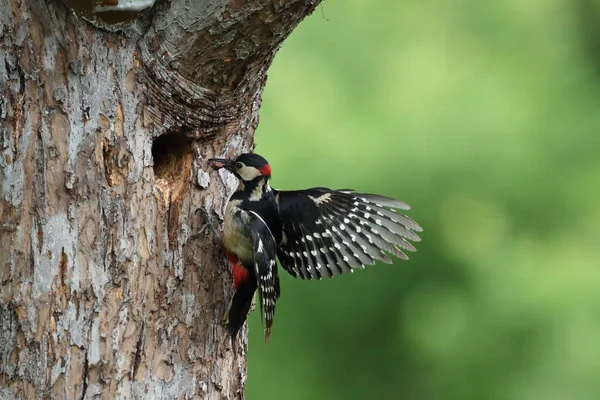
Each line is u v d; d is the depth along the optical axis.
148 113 7.64
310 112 14.56
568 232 15.50
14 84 7.32
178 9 7.31
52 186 7.31
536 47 15.61
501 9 15.57
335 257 8.52
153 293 7.68
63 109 7.35
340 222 8.45
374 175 14.33
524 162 15.11
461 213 15.08
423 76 14.93
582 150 15.41
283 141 14.44
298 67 14.93
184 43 7.42
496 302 15.77
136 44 7.55
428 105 14.76
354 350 16.38
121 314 7.49
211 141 8.14
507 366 15.88
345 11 15.23
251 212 8.01
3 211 7.28
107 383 7.43
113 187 7.49
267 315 7.98
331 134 14.43
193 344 7.93
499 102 15.02
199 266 7.98
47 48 7.33
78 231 7.35
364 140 14.42
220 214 8.17
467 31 15.41
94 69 7.43
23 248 7.27
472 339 15.90
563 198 15.27
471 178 14.78
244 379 8.48
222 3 7.19
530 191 15.17
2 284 7.26
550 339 15.59
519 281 15.64
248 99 8.07
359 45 15.06
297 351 16.44
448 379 16.17
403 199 14.64
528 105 15.30
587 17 17.09
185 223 7.92
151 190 7.66
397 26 15.24
